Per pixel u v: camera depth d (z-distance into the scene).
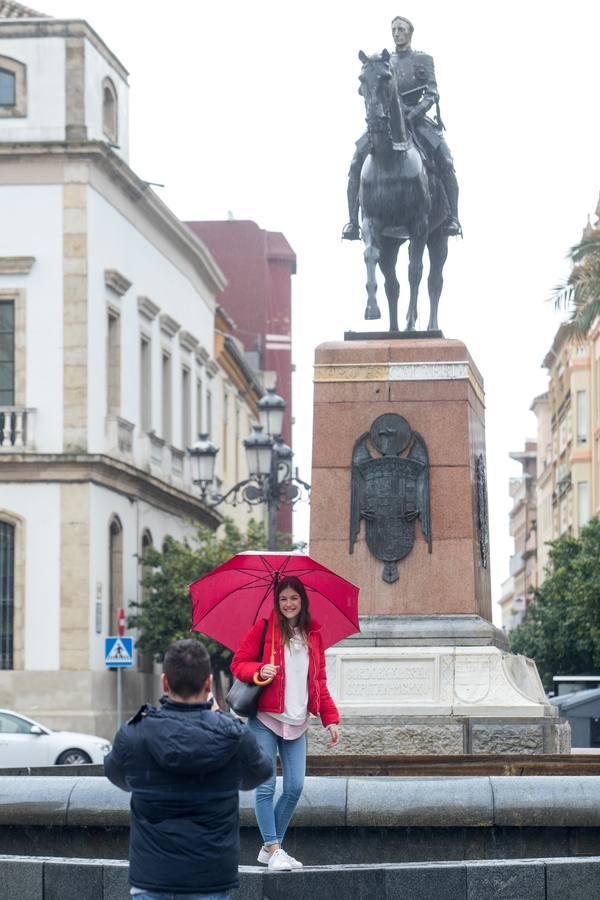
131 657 42.19
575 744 30.45
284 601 11.70
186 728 8.17
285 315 98.75
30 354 49.25
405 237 19.33
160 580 51.56
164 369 60.25
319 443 18.89
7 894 11.31
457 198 20.33
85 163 49.41
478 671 18.00
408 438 18.73
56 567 48.12
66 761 38.88
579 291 38.94
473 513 18.70
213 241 95.62
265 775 8.29
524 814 12.31
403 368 18.83
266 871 10.97
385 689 18.06
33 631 48.06
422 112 19.92
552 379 112.75
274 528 32.09
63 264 49.34
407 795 12.46
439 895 10.83
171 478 58.69
